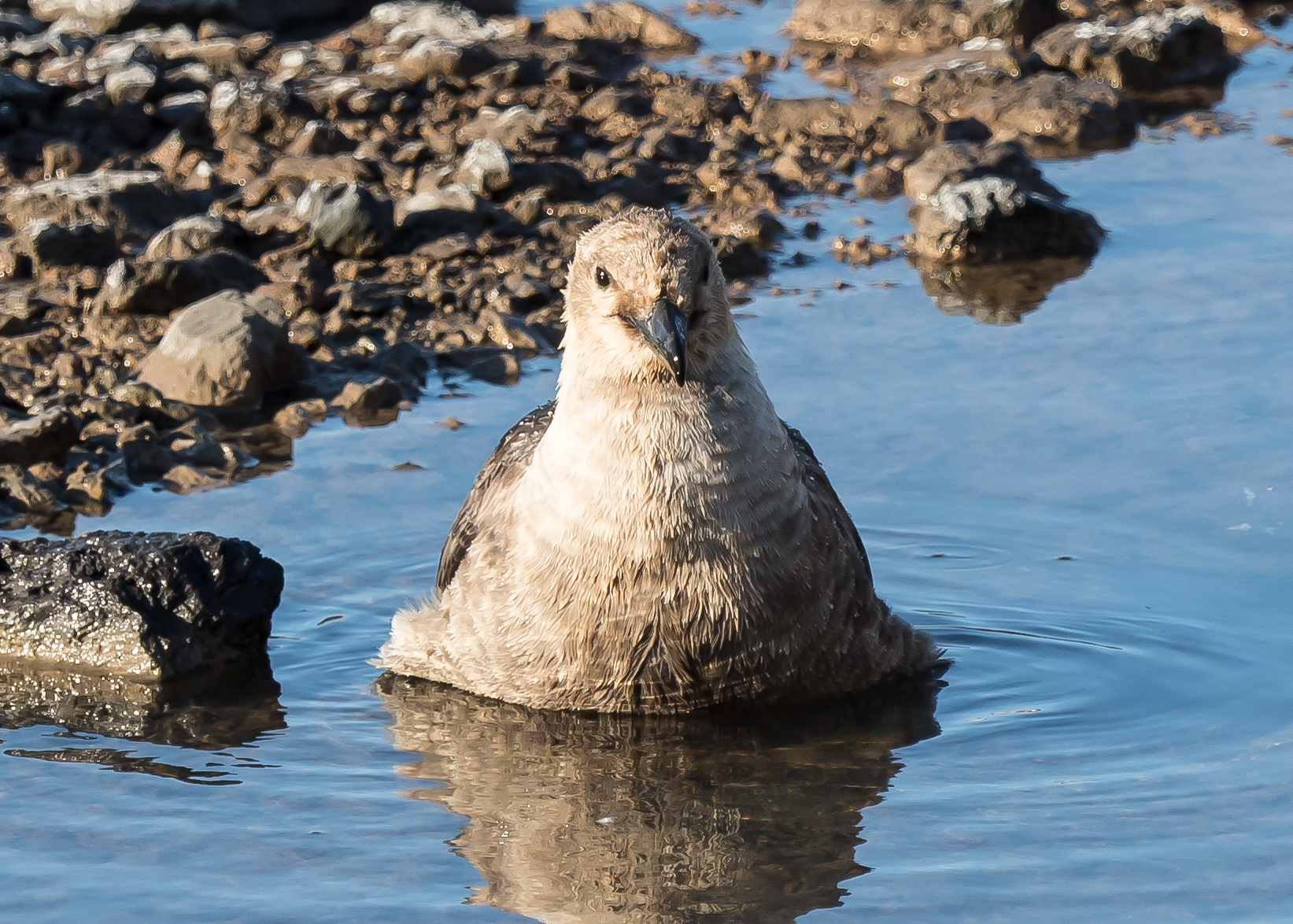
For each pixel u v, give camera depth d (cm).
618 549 1261
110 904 1066
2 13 3244
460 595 1362
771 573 1273
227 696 1378
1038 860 1098
